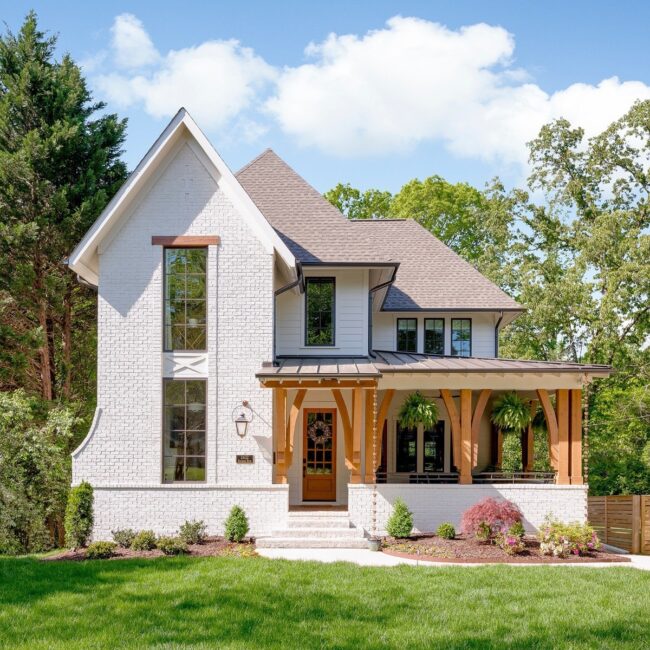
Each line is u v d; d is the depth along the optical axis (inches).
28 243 998.4
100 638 378.3
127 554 621.6
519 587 493.0
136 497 714.2
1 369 1026.7
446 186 1902.1
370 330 893.8
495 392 910.4
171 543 629.6
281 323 831.1
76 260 717.3
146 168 722.8
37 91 1070.4
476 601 455.5
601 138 1443.2
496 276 1505.9
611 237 1348.4
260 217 734.5
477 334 1034.7
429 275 1075.9
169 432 727.1
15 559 591.2
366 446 773.9
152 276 734.5
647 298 1339.8
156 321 730.2
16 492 784.9
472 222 1827.0
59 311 1042.7
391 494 734.5
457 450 759.7
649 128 1392.7
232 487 714.8
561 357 1430.9
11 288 1012.5
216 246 737.6
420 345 1031.0
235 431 723.4
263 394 727.7
